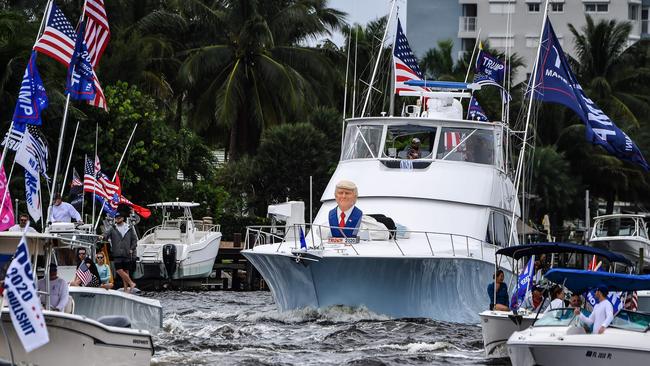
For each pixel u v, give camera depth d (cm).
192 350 6300
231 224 14862
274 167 15938
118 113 12744
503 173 8519
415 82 8950
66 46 6359
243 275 13462
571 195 18412
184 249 11712
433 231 7906
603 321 5169
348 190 7738
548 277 5422
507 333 6028
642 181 19775
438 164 8269
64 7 15212
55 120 11725
